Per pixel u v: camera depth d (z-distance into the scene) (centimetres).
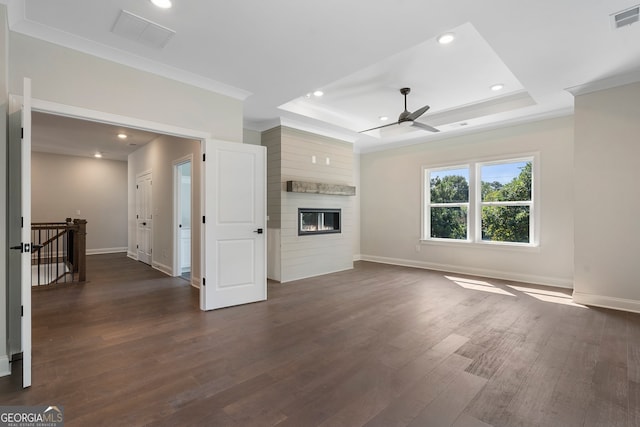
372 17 252
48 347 269
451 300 413
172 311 368
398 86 431
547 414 181
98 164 870
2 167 222
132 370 230
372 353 259
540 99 429
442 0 231
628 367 235
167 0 233
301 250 558
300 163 559
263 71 348
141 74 326
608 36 277
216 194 378
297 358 250
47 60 274
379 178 737
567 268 483
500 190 559
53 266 640
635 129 358
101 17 253
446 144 624
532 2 232
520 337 291
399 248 700
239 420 176
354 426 171
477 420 176
